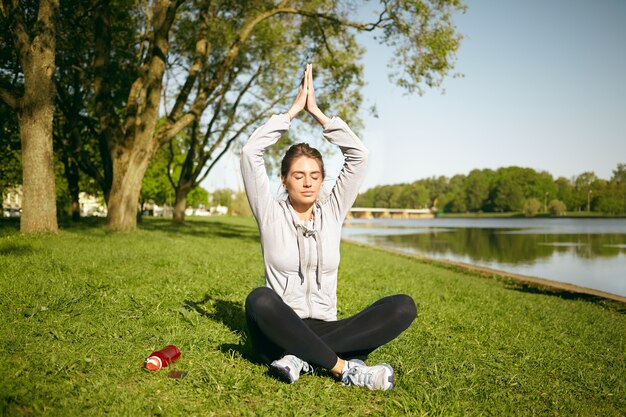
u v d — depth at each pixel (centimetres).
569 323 579
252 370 310
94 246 963
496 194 13588
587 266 1634
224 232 2227
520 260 1833
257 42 2041
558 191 13512
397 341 400
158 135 1498
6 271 587
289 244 292
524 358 386
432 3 1469
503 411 277
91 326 378
